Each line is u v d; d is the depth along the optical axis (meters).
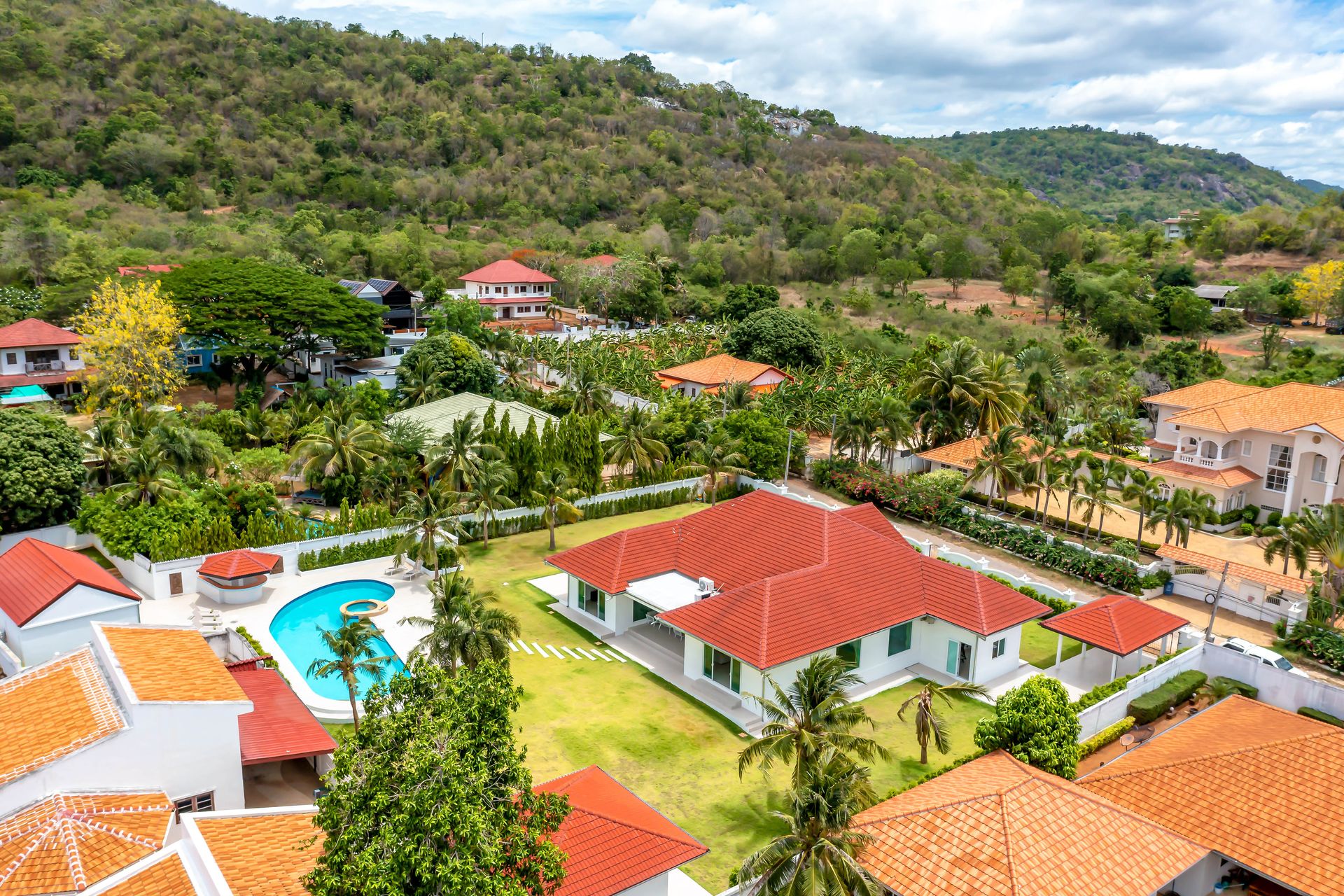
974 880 24.52
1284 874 26.12
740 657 38.12
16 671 36.88
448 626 35.62
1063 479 65.19
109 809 25.48
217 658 32.34
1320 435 62.53
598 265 141.62
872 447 76.56
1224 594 51.69
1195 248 178.38
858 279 164.88
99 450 57.19
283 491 65.69
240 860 23.08
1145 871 25.34
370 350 90.75
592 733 37.22
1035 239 179.12
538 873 20.72
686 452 73.31
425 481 63.94
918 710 34.94
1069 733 31.86
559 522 63.91
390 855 18.19
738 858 29.77
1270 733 31.97
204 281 85.31
